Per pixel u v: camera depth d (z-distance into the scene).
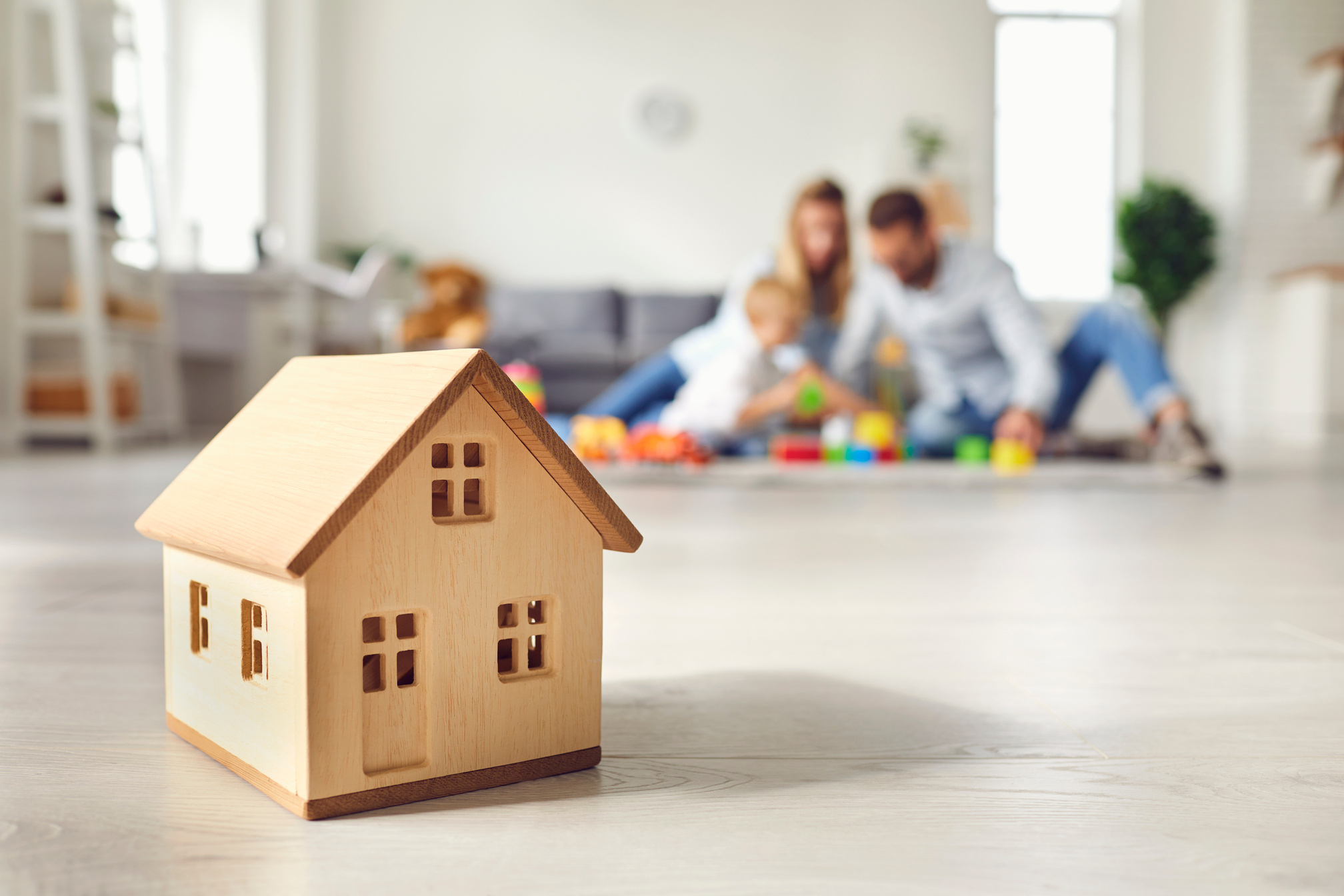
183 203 5.57
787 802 0.47
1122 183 6.66
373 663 0.46
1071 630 0.88
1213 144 6.39
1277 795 0.48
